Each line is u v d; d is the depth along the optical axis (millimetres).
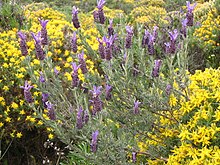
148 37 3416
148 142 3385
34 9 8828
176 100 3240
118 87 3244
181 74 3266
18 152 4539
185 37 3295
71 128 3061
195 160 2768
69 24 5637
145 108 3297
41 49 3111
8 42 4746
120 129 3355
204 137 2791
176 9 13141
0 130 4184
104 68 3232
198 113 2898
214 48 6312
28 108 4223
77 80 3086
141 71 3277
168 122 3256
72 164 4215
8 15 5715
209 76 3137
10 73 4312
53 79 3227
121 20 3742
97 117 3074
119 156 3152
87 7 15570
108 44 3092
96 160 2980
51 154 4555
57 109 3377
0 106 4184
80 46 4957
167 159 3082
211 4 7695
